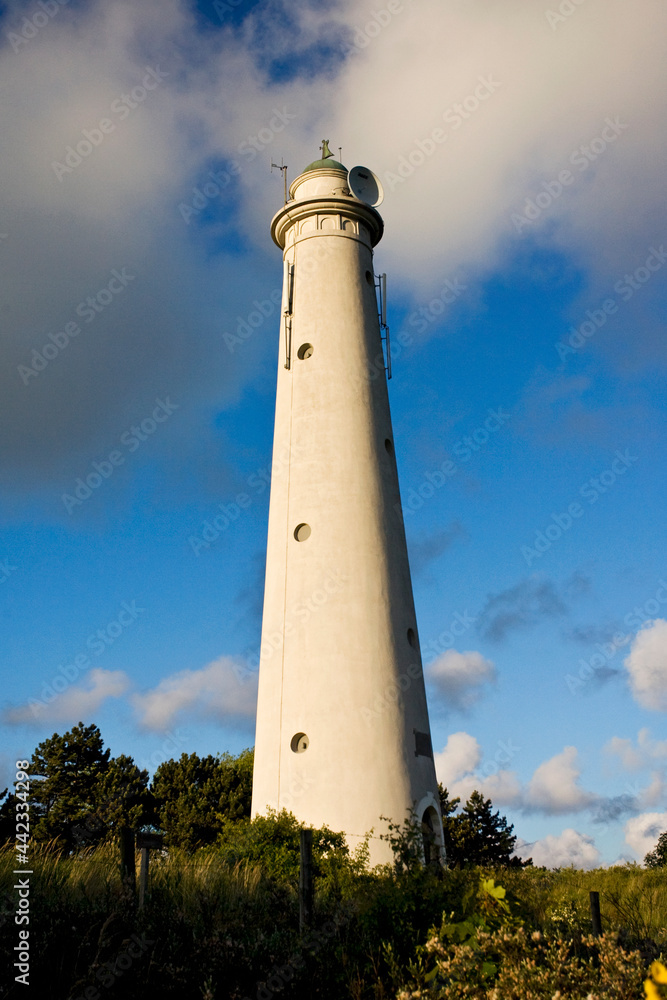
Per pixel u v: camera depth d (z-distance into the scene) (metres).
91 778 45.69
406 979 10.97
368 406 27.78
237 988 10.29
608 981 10.27
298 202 30.34
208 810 44.91
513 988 9.91
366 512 26.00
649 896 20.53
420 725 24.27
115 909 11.30
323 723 23.27
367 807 22.19
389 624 24.72
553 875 22.69
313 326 28.69
